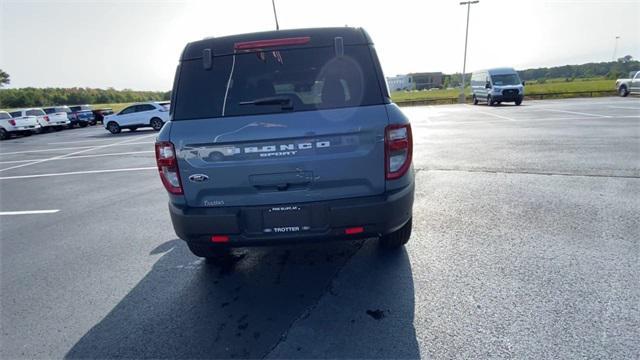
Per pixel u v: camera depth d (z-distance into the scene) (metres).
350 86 2.47
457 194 4.99
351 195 2.52
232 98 2.49
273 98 2.43
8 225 5.16
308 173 2.45
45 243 4.36
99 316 2.76
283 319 2.54
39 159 11.98
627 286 2.62
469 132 11.00
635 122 10.72
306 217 2.50
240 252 3.67
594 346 2.06
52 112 26.45
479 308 2.48
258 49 2.50
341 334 2.34
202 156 2.47
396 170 2.52
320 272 3.16
